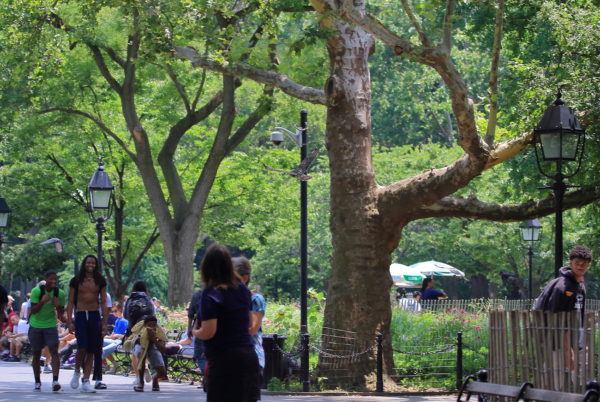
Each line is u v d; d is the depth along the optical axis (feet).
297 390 57.31
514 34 89.81
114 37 94.38
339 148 60.44
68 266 207.82
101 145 124.77
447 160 158.40
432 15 49.67
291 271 193.57
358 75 60.75
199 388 59.98
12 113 102.42
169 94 110.63
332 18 56.95
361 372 58.75
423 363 63.98
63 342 79.66
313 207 172.96
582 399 26.91
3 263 144.77
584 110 57.26
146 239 137.80
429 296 92.07
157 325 55.88
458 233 166.09
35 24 84.07
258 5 64.39
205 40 65.87
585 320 27.89
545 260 161.48
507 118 81.76
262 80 63.10
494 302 80.43
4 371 74.69
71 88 104.88
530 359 30.86
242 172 122.21
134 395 50.83
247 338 26.23
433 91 201.57
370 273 59.62
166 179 102.01
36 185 127.95
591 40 59.47
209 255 26.37
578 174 60.34
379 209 59.57
